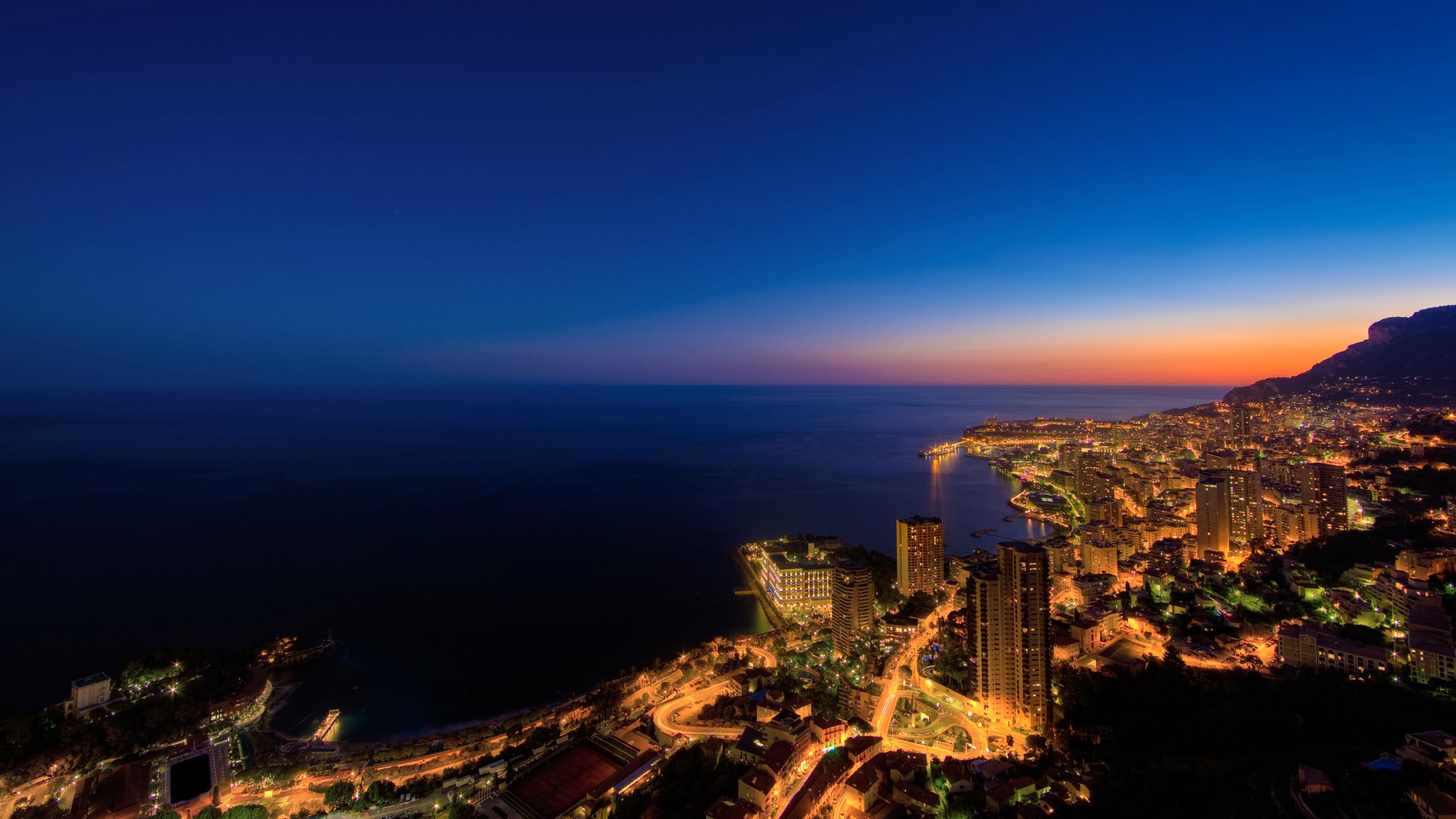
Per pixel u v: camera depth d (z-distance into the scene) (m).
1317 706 179.62
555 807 155.75
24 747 176.75
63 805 164.25
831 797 157.62
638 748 181.75
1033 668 197.12
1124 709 190.62
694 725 196.38
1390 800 126.31
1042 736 187.75
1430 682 184.38
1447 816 116.06
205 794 168.12
